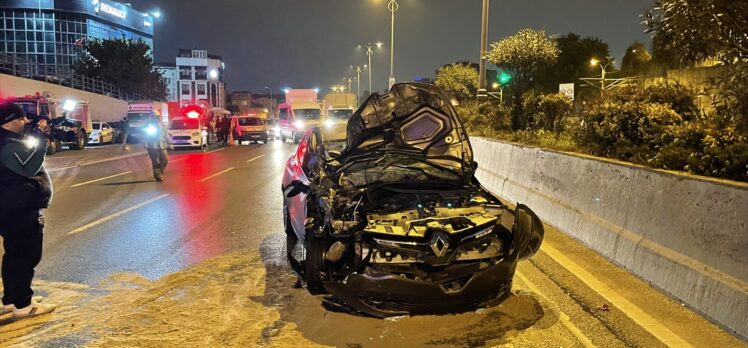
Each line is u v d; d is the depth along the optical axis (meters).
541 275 5.91
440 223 4.86
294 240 7.44
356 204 5.19
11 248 4.92
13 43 69.50
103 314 5.06
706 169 5.39
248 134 34.56
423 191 5.32
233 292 5.61
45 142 4.98
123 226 8.88
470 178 6.05
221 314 5.02
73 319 4.95
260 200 11.36
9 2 68.75
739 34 5.44
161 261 6.79
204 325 4.78
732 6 5.25
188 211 10.16
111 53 61.41
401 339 4.45
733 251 4.52
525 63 17.45
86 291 5.71
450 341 4.40
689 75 11.30
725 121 6.27
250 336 4.55
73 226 8.90
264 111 52.59
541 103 14.57
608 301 5.13
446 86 35.19
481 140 13.48
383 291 4.57
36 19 70.31
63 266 6.61
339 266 4.97
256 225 8.84
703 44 5.68
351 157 6.39
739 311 4.31
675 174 5.38
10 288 4.93
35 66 43.62
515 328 4.61
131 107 39.56
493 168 12.12
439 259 4.68
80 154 26.64
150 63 64.62
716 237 4.73
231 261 6.74
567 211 7.76
